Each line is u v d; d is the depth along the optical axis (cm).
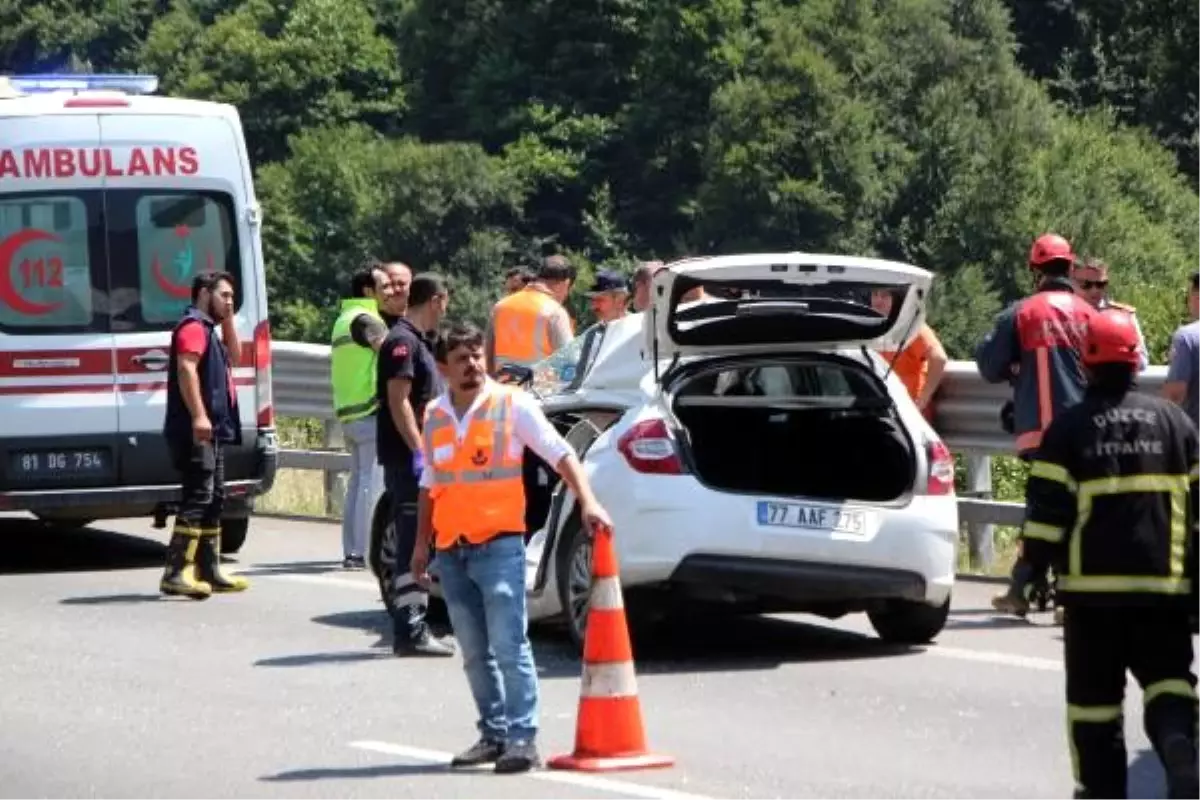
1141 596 1338
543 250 15112
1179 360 2256
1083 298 2316
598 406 2092
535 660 2062
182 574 2494
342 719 1792
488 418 1580
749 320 2036
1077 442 1354
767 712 1808
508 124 15375
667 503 1991
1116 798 1358
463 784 1543
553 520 2073
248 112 16025
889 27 14700
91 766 1633
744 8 15150
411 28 15950
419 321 2117
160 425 2722
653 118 15138
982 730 1730
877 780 1548
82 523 3294
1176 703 1342
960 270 13550
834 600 2027
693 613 2123
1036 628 2241
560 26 15575
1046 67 15612
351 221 14900
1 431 2673
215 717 1808
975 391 2681
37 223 2695
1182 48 13375
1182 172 14350
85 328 2703
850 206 14100
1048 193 13838
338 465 3406
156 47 16550
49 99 2719
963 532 2966
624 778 1557
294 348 3559
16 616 2359
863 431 2075
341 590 2550
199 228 2758
